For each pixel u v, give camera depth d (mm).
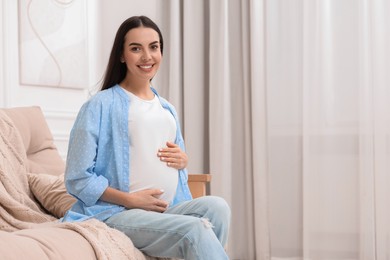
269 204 3824
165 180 2281
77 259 1748
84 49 3889
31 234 1789
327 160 3660
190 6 4012
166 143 2322
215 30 3947
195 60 4004
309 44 3693
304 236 3689
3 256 1537
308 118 3691
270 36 3809
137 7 4090
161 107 2373
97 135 2199
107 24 4059
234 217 3949
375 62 3520
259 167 3816
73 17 3836
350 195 3633
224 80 3896
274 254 3807
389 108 3521
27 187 2619
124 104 2271
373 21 3518
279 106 3816
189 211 2201
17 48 3584
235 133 3977
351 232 3629
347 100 3641
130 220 2113
